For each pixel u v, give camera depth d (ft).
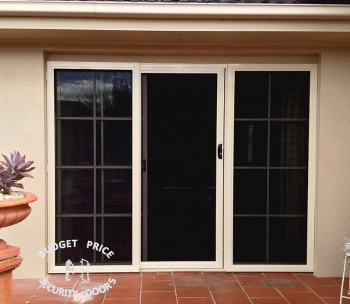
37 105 11.84
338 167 12.18
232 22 10.46
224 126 12.53
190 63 12.35
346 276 12.31
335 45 11.89
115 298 10.53
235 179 12.63
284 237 12.72
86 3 9.96
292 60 12.41
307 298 10.69
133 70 12.22
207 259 13.01
